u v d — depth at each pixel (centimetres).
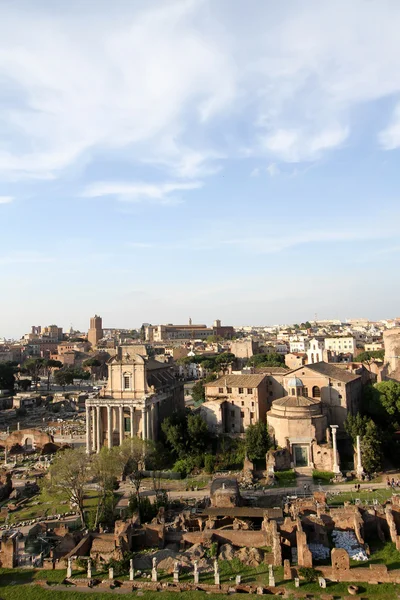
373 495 8731
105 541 6681
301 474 10225
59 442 14462
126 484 10338
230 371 18888
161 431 12500
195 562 6072
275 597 5425
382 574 5659
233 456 11269
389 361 15000
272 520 6600
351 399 11981
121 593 5625
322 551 6394
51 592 5703
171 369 15112
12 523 8400
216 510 7600
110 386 12681
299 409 10925
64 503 9438
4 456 13562
